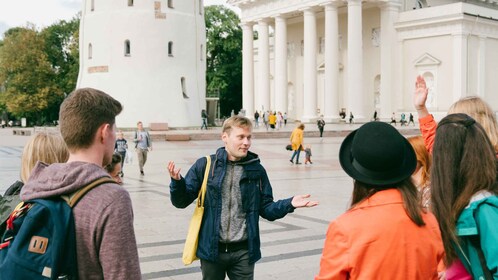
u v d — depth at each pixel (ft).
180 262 26.55
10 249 8.36
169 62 167.94
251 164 16.02
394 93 204.95
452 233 10.37
